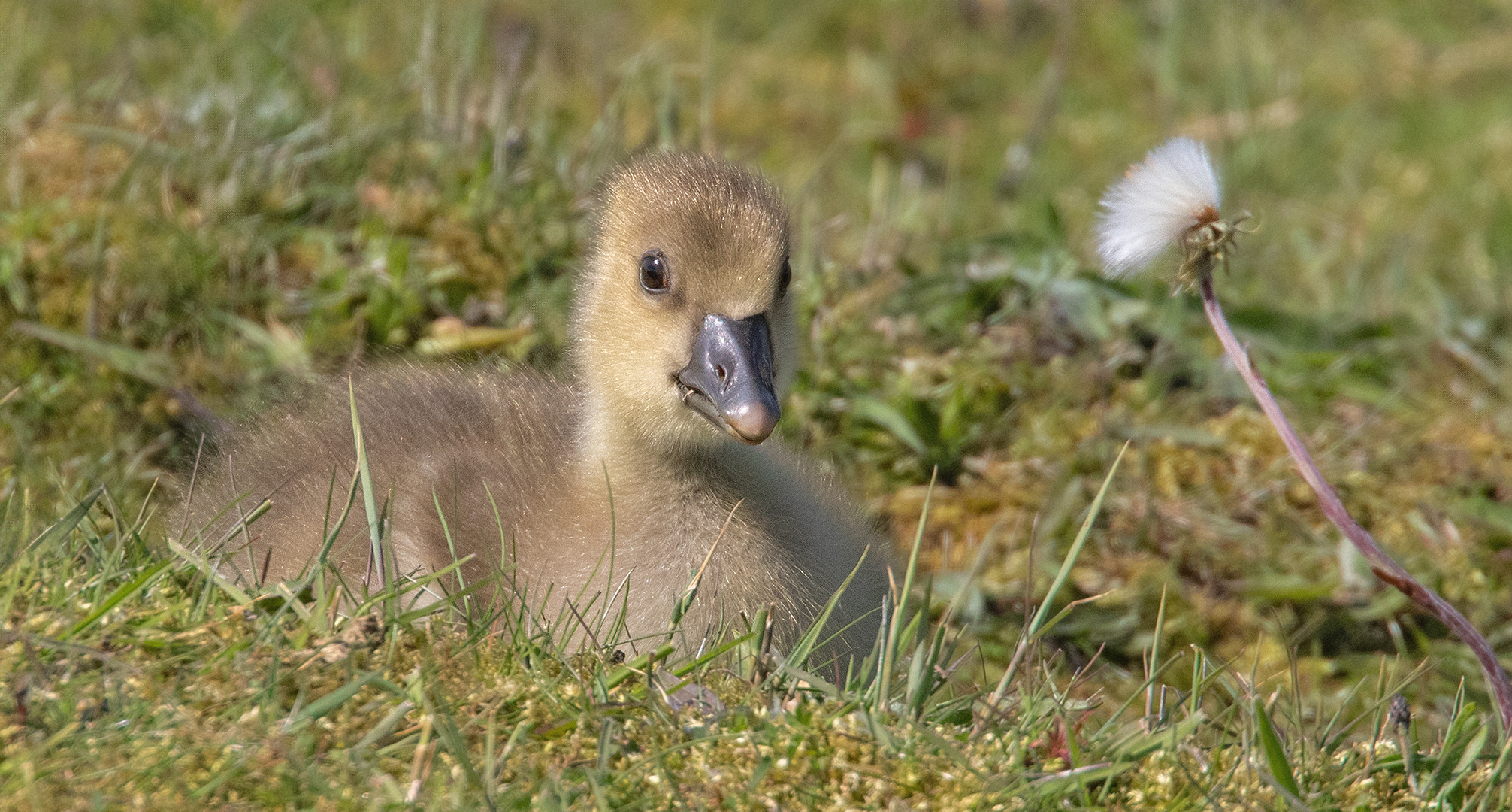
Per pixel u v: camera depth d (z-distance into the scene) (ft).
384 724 20.95
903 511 36.65
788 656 25.86
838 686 24.22
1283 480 37.47
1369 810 22.48
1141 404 39.17
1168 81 68.08
